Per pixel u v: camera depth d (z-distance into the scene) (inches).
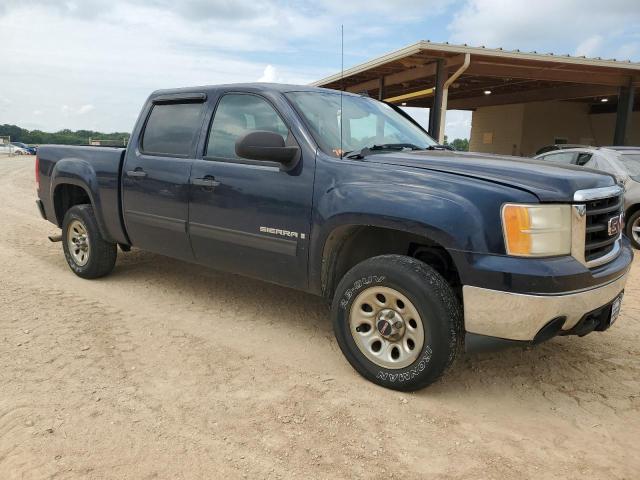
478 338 121.8
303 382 135.6
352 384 135.2
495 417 121.9
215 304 195.2
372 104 187.2
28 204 460.1
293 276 152.3
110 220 203.6
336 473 99.8
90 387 128.8
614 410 126.5
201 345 157.2
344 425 116.0
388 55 530.9
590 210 126.3
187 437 109.6
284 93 160.1
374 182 132.6
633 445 112.3
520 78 584.7
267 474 98.9
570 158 362.3
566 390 135.8
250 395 128.0
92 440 107.1
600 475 101.7
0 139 2037.4
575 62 524.7
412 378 126.4
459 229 118.0
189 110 183.3
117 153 199.5
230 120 170.2
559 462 105.6
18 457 100.4
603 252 132.5
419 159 138.6
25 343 152.8
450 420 119.6
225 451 105.3
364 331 136.3
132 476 96.7
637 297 217.3
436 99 529.3
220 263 171.5
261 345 159.2
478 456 106.6
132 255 262.1
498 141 941.8
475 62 528.7
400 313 129.0
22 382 129.8
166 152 185.0
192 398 125.6
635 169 327.0
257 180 155.1
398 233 143.6
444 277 135.9
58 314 177.6
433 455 106.4
